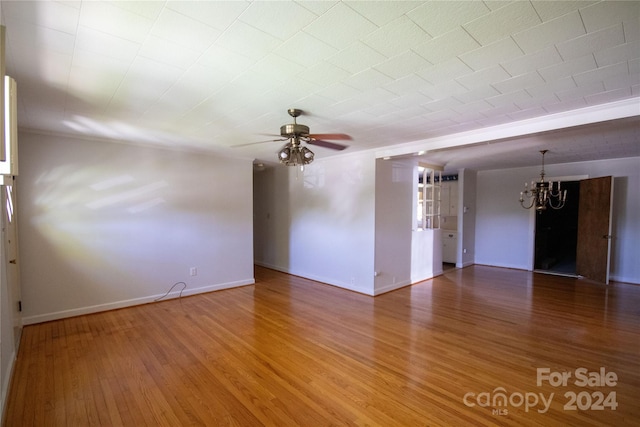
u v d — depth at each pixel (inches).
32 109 113.3
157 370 105.6
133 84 91.1
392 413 84.0
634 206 221.5
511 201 278.8
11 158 56.8
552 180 256.1
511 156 211.9
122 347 122.4
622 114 105.1
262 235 291.9
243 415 83.4
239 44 69.5
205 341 128.3
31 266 143.4
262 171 287.9
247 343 126.7
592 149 186.2
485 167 273.9
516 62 78.2
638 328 141.3
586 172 239.6
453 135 152.0
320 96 100.7
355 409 85.7
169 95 99.9
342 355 116.5
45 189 146.5
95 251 160.6
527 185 267.7
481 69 82.1
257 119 125.9
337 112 116.8
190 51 72.6
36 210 144.3
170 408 86.2
